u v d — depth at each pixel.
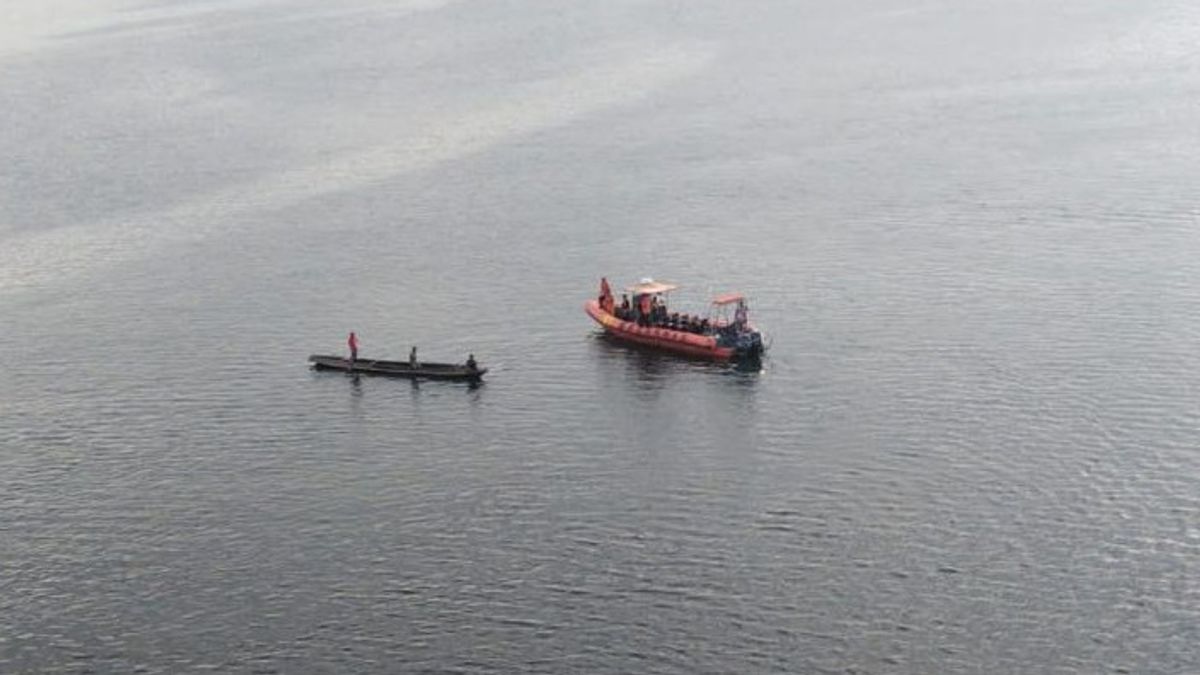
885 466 150.25
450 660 121.19
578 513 144.25
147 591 133.62
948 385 169.25
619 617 125.94
